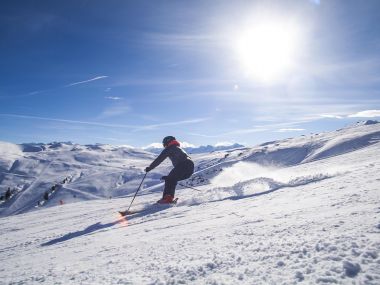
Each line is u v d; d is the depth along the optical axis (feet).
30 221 48.93
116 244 16.81
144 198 63.00
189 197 33.55
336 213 12.46
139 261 11.57
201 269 8.81
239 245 10.86
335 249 8.06
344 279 6.50
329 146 218.38
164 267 9.78
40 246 24.13
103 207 53.93
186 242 13.43
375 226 9.30
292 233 10.93
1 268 16.90
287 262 8.02
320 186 22.43
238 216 17.54
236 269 8.32
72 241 22.33
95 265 12.44
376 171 23.21
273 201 20.70
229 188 32.22
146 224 22.58
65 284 9.98
